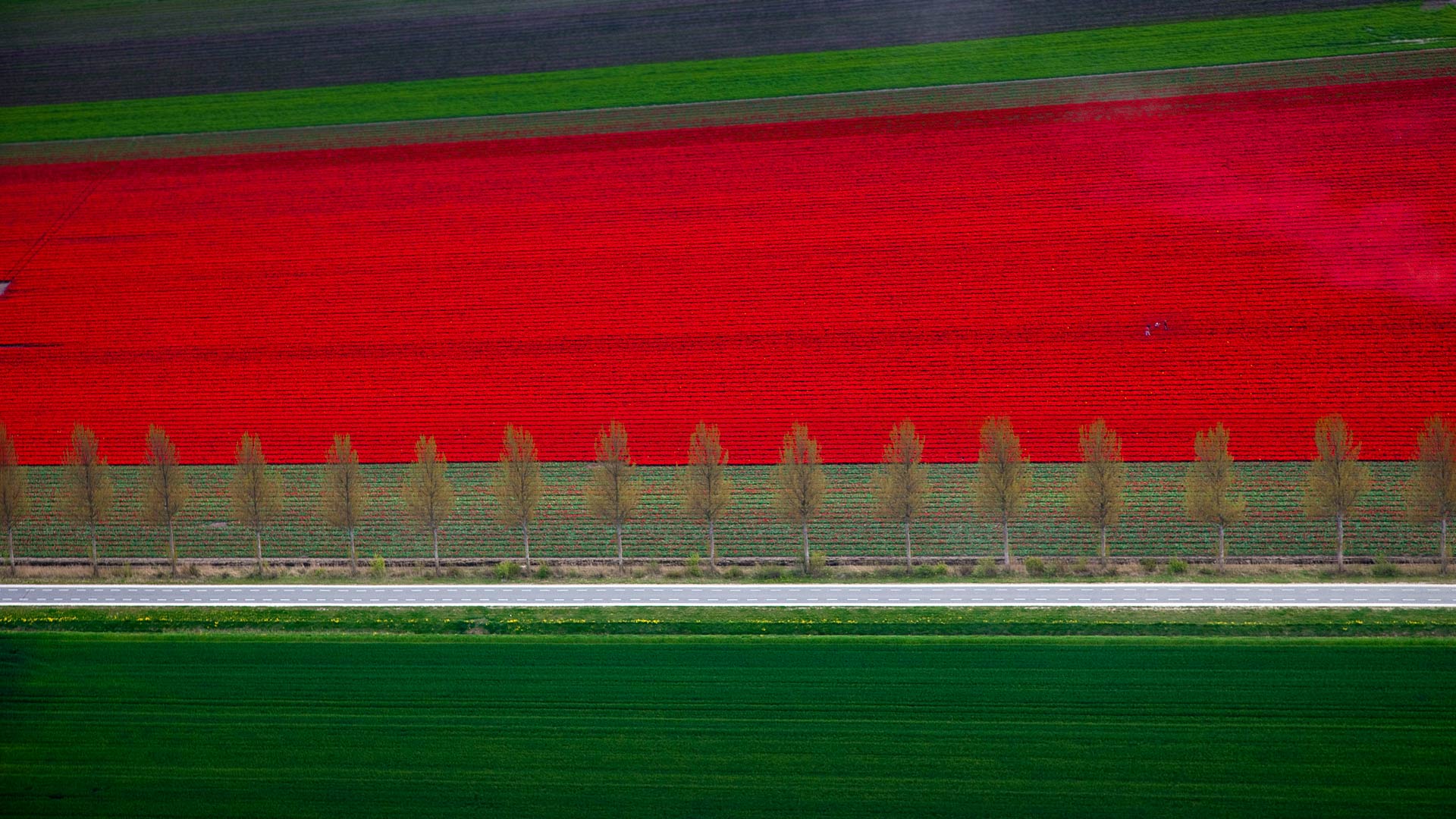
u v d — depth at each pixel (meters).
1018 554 114.50
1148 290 135.50
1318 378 125.69
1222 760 88.19
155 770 92.12
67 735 95.81
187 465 132.50
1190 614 102.38
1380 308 129.75
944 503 121.00
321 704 98.00
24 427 137.62
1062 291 136.88
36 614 109.69
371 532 122.94
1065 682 96.06
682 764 90.75
